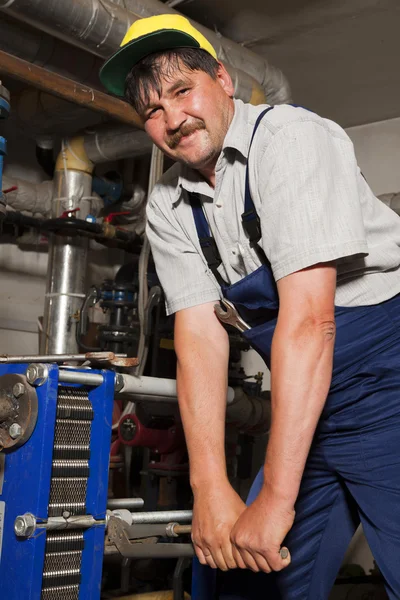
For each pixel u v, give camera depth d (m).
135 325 2.87
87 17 2.11
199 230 1.42
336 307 1.26
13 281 3.26
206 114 1.27
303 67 3.18
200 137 1.28
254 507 1.12
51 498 1.18
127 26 2.21
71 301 2.89
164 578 2.36
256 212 1.25
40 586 1.11
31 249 3.35
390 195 3.12
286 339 1.11
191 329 1.45
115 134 2.90
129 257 3.83
